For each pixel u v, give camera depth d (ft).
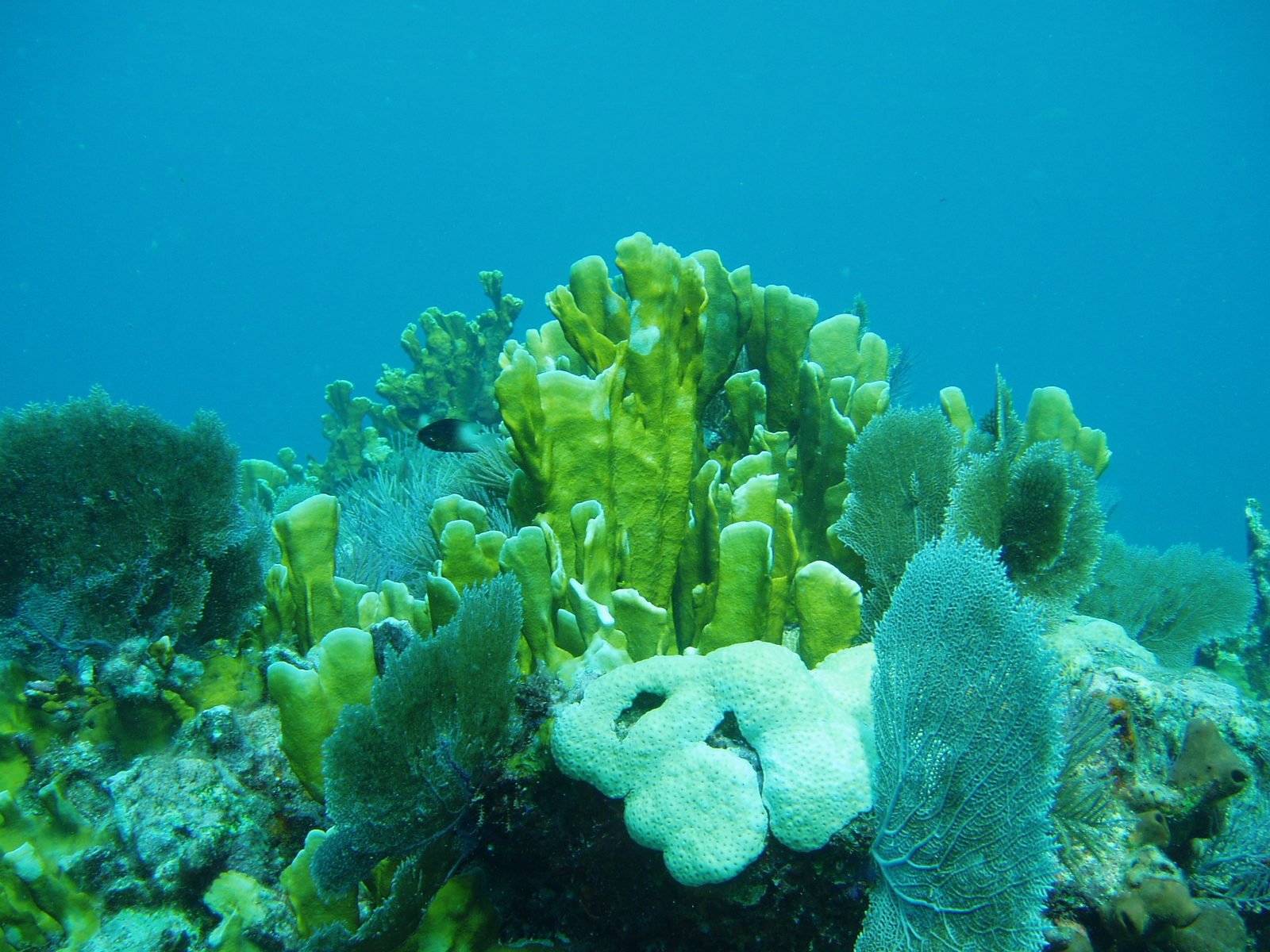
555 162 431.84
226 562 11.15
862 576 10.64
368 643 8.07
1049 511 9.34
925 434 9.57
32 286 403.95
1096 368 348.18
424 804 6.66
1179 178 356.38
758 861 6.43
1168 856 8.07
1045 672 5.90
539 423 8.43
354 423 32.96
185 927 7.96
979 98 378.94
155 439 10.38
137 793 8.49
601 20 386.73
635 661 8.02
